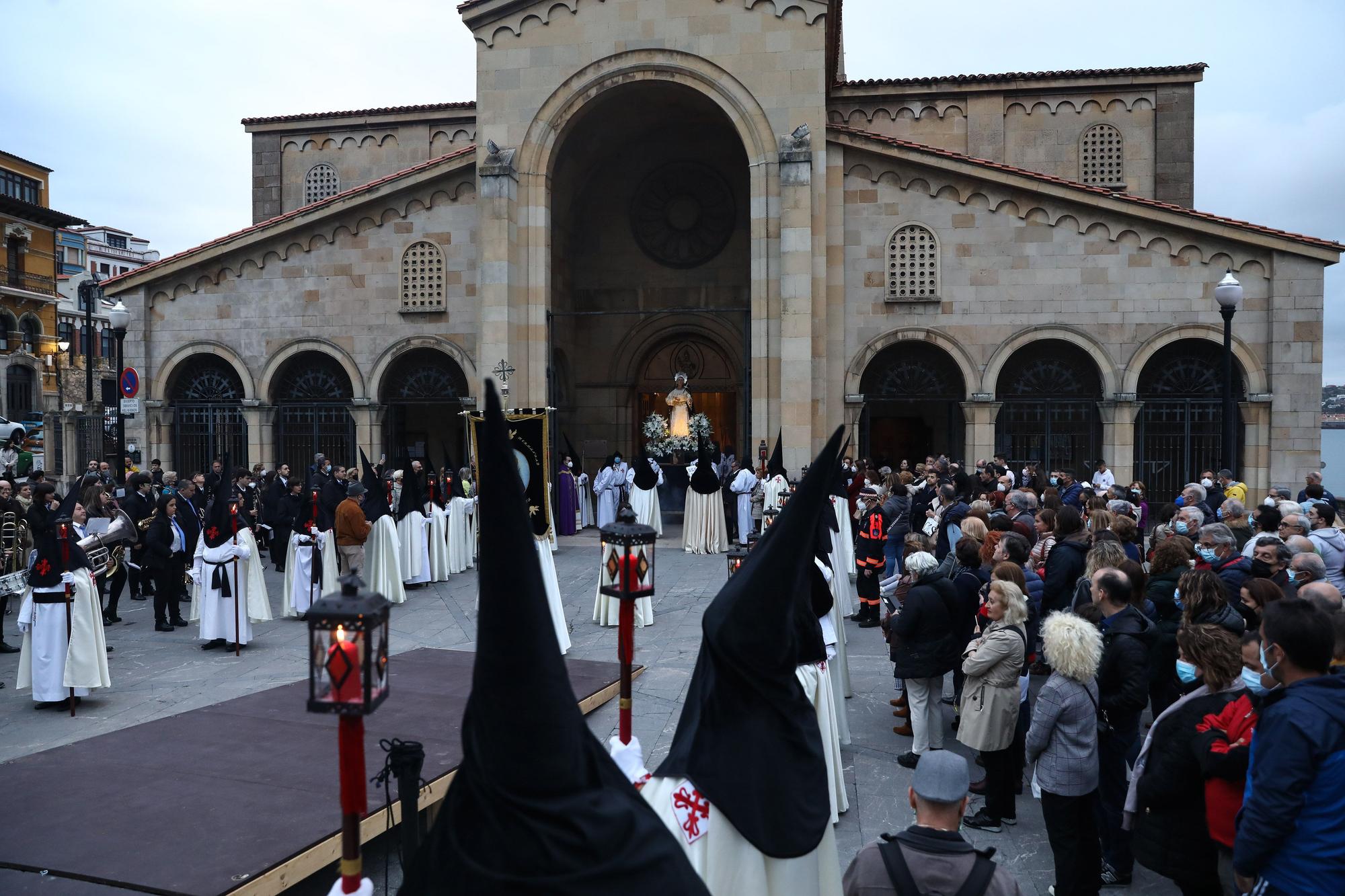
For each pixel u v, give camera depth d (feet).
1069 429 69.72
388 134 91.76
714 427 91.04
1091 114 80.48
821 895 13.96
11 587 31.04
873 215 69.87
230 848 17.56
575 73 69.05
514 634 8.01
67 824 18.61
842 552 43.60
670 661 35.81
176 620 43.60
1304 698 12.36
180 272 77.56
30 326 164.66
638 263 87.97
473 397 74.13
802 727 13.16
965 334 68.95
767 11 66.69
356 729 9.00
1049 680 17.92
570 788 8.27
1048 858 20.53
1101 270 67.46
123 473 58.80
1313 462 64.69
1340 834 11.92
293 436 78.13
